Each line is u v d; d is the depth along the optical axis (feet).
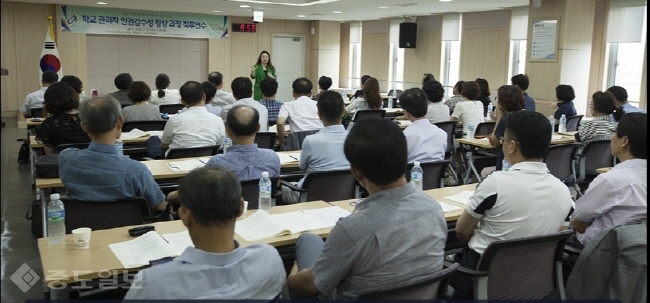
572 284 8.01
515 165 8.07
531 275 7.47
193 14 46.78
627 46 30.14
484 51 39.06
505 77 37.47
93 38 43.34
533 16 32.30
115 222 8.95
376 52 49.75
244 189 10.35
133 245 7.63
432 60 43.68
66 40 41.91
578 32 30.63
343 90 45.27
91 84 43.75
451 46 42.70
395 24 46.85
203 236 5.13
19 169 23.54
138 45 45.29
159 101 27.27
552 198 7.89
